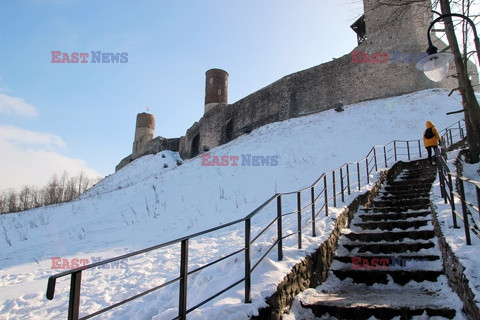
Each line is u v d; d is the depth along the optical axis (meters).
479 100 19.64
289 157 19.62
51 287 1.97
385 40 27.61
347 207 7.62
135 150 63.41
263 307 3.48
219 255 6.66
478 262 3.82
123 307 4.77
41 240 12.84
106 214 17.36
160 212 14.67
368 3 28.53
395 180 11.98
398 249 6.02
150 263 7.18
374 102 26.38
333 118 26.03
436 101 22.08
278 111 34.44
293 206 10.73
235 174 18.88
